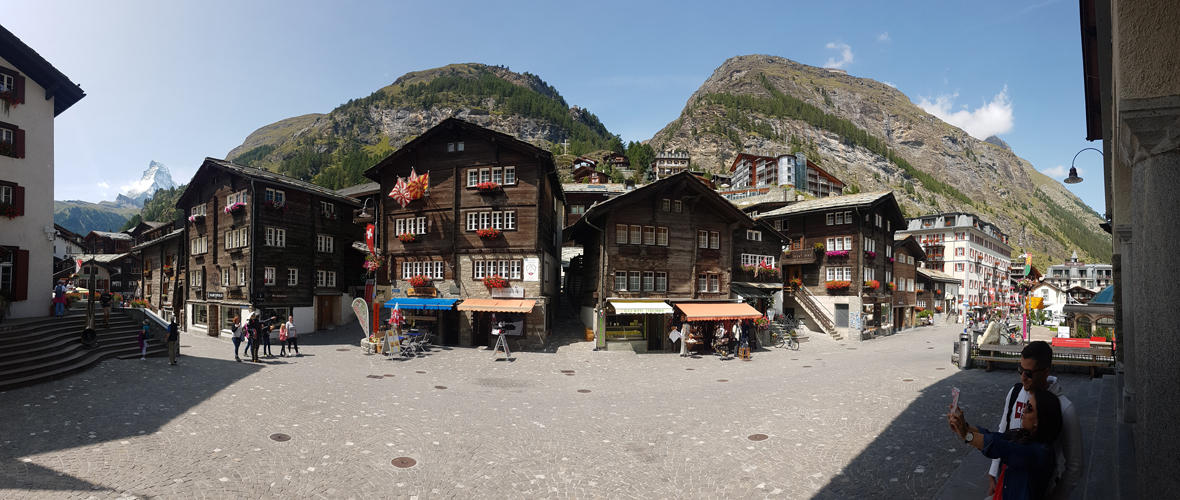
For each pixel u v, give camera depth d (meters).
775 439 12.21
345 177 164.38
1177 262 3.83
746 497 8.92
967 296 85.06
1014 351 21.91
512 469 10.26
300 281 37.16
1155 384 3.96
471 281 31.44
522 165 31.19
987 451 4.59
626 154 169.88
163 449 10.45
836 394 17.34
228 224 36.78
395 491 9.04
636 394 17.97
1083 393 16.11
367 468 10.03
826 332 41.81
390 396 16.47
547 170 32.62
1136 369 4.27
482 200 31.58
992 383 18.81
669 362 27.05
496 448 11.51
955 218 88.56
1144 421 4.07
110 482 8.70
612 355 29.06
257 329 23.08
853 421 13.63
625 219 31.89
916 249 57.28
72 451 10.01
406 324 31.55
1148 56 3.89
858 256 43.22
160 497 8.28
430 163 32.78
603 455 11.16
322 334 36.22
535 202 30.86
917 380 19.75
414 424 13.20
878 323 47.31
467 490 9.18
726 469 10.29
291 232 36.69
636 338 31.86
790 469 10.21
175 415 12.95
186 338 34.06
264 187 35.16
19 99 23.69
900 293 53.94
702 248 34.00
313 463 10.16
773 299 40.88
